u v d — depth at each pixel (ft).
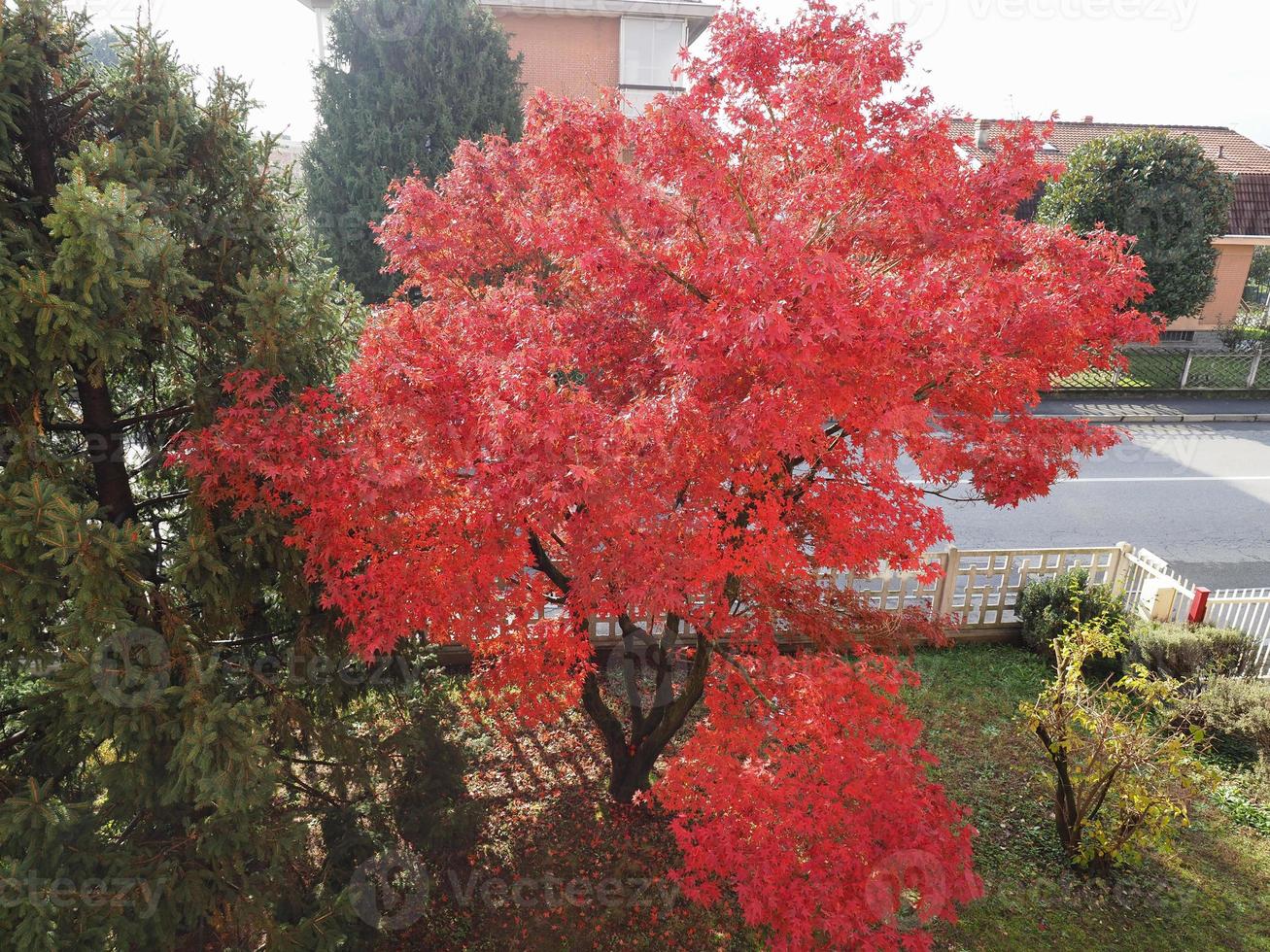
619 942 18.11
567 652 16.80
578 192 15.87
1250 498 46.55
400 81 41.75
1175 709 22.85
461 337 15.24
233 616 16.61
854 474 16.61
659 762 23.50
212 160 16.75
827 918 12.86
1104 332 17.98
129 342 14.07
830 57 15.57
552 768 23.45
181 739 13.84
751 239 13.85
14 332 12.78
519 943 18.04
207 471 15.17
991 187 15.58
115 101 15.72
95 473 16.75
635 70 63.57
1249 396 65.72
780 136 15.56
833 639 19.19
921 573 16.19
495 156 20.56
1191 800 22.71
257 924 14.85
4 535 12.51
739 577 18.51
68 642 13.38
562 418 12.49
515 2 59.52
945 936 18.26
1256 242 71.56
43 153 15.38
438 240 20.07
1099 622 22.58
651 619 16.12
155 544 17.90
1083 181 59.67
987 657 30.12
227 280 17.03
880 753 14.83
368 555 15.87
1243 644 26.43
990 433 17.72
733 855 13.92
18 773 15.21
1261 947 18.28
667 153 14.80
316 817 19.54
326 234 42.37
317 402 15.66
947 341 13.26
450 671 27.27
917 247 15.40
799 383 13.01
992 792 23.04
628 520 13.02
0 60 13.75
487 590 14.76
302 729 17.02
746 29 15.65
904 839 13.39
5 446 14.17
